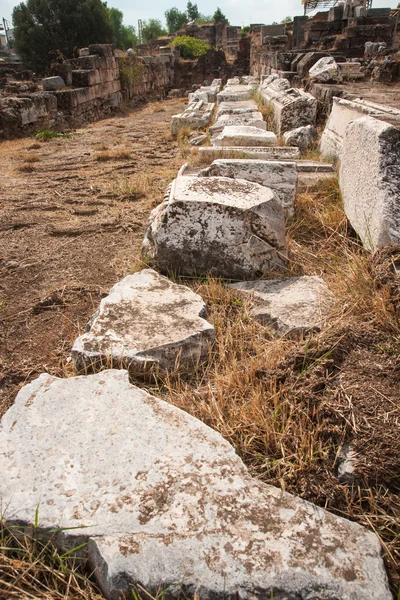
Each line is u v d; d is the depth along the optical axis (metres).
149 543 1.42
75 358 2.34
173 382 2.35
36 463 1.71
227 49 36.00
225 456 1.73
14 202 5.44
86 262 3.79
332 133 5.89
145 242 3.51
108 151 8.23
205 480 1.63
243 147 5.74
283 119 7.68
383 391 2.00
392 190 3.01
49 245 4.15
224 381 2.24
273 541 1.44
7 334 2.84
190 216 3.16
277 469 1.80
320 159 5.80
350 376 2.10
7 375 2.46
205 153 5.55
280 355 2.36
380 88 8.77
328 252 3.61
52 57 24.72
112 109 17.28
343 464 1.77
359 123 3.65
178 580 1.34
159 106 18.22
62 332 2.85
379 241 2.94
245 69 27.58
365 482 1.70
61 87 14.56
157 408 1.95
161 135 10.53
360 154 3.56
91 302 3.18
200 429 1.85
